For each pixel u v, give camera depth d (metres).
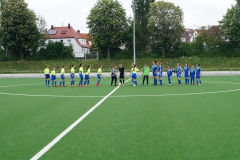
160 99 13.64
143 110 10.49
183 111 10.17
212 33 60.31
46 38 66.44
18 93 18.03
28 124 8.41
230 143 6.13
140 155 5.43
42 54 61.62
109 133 7.14
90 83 26.86
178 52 60.19
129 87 21.11
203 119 8.70
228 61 53.25
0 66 55.22
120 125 8.02
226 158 5.21
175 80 29.25
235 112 9.86
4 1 59.69
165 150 5.71
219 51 58.66
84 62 56.72
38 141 6.54
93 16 57.78
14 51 60.44
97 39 58.28
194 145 6.02
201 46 60.38
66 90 19.64
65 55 61.69
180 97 14.34
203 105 11.56
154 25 58.25
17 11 55.84
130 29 61.38
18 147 6.09
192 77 23.28
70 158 5.32
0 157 5.47
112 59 59.25
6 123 8.62
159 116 9.27
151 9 58.66
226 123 8.10
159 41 59.06
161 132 7.16
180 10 58.22
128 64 55.22
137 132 7.20
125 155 5.44
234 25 55.88
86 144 6.21
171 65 53.75
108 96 15.27
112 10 58.31
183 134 6.93
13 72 50.56
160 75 23.16
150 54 61.47
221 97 14.19
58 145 6.17
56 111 10.70
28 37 56.91
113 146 6.03
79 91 18.61
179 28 58.16
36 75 45.50
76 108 11.34
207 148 5.80
